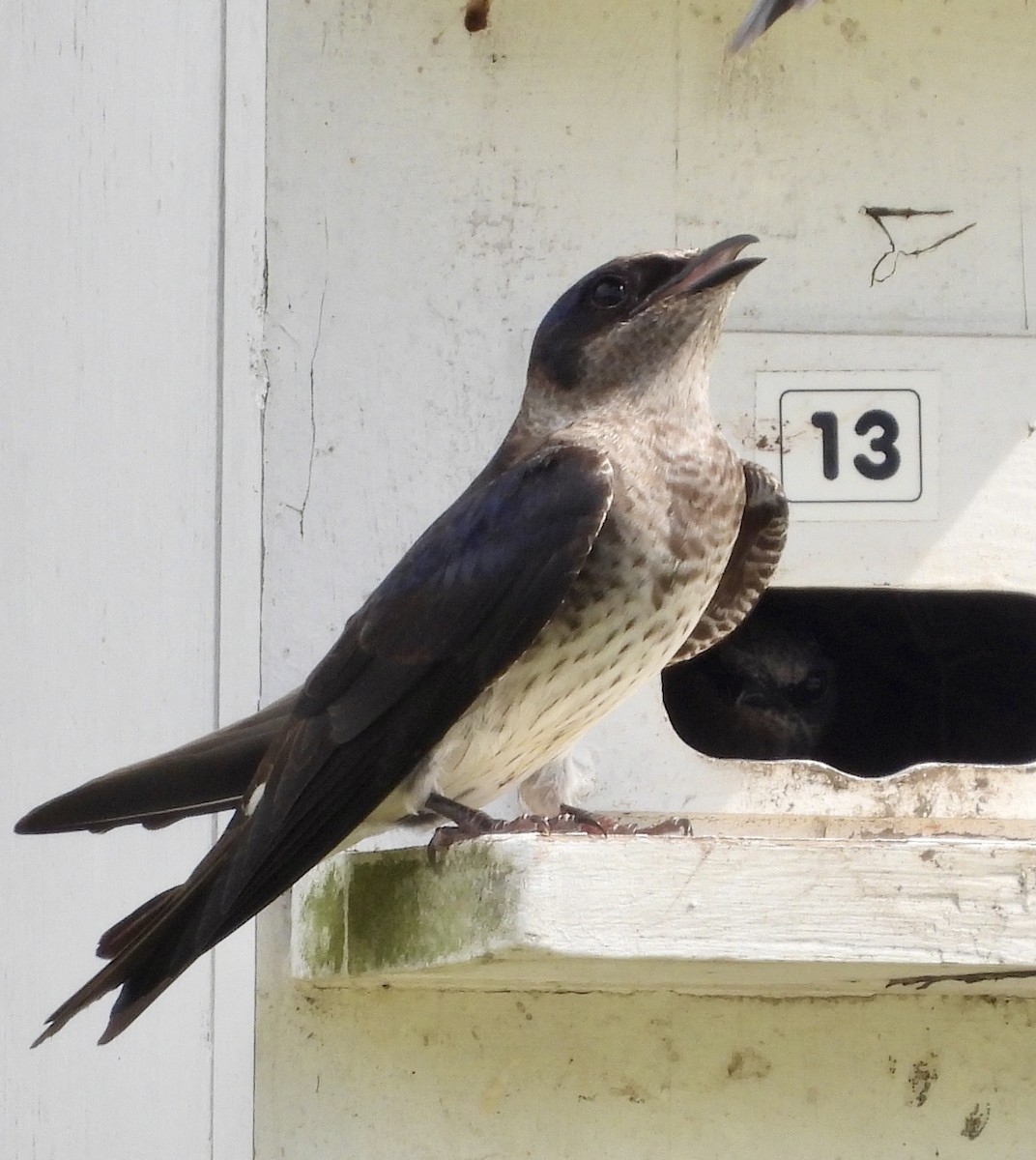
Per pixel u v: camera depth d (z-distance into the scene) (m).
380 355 6.22
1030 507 6.23
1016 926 5.09
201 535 6.38
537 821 5.46
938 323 6.34
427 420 6.20
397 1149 5.91
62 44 6.99
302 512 6.15
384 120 6.32
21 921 6.72
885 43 6.45
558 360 5.91
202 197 6.53
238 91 6.34
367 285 6.25
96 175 6.82
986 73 6.46
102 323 6.73
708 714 7.55
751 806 6.07
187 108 6.62
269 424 6.18
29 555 6.77
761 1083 6.01
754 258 5.81
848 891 5.08
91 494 6.66
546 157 6.33
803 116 6.40
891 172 6.39
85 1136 6.45
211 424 6.38
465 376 6.23
